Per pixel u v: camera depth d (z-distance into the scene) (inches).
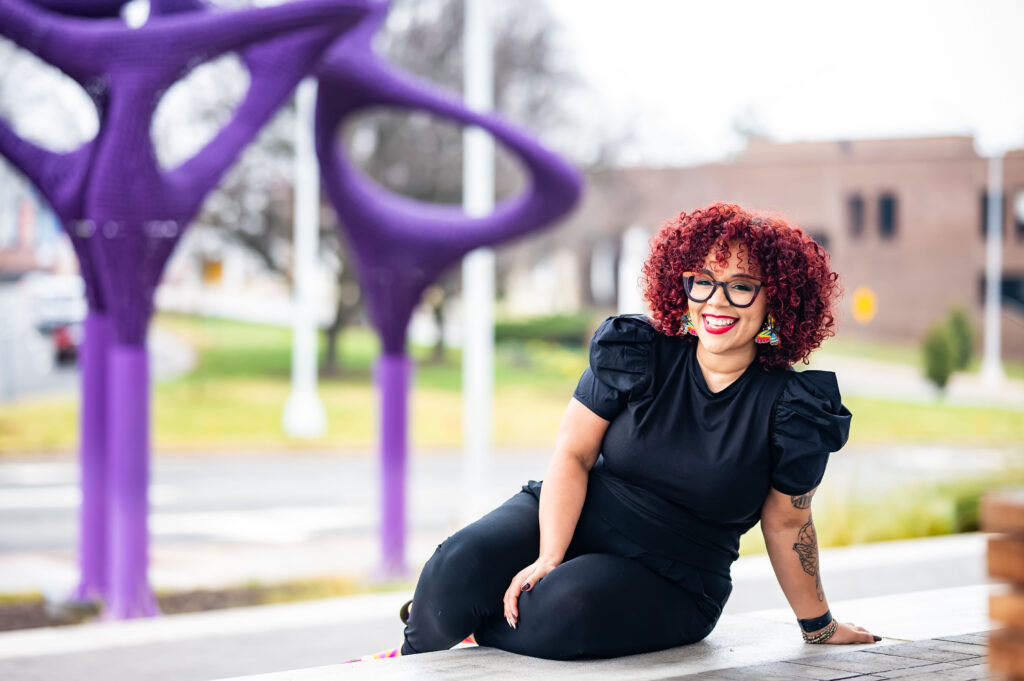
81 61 254.2
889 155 1401.3
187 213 264.4
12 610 278.4
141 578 263.6
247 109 278.7
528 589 110.3
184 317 1569.9
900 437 868.6
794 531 113.8
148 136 252.7
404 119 1037.8
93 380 283.1
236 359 1227.9
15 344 1180.5
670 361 111.2
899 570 237.9
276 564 358.6
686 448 109.4
